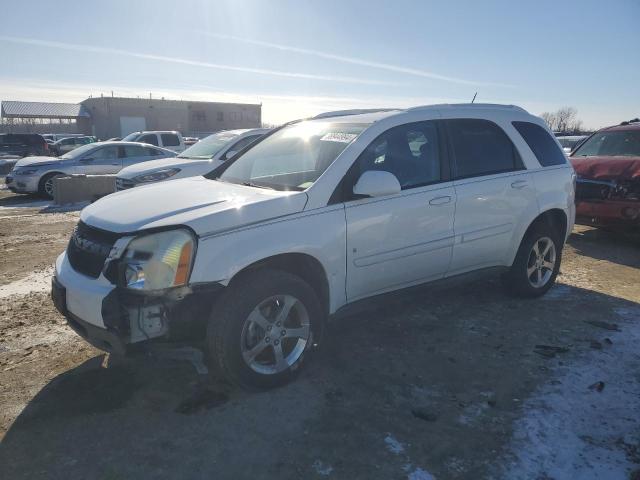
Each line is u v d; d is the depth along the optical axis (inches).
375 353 158.4
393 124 162.9
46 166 550.6
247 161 181.3
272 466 107.8
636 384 139.6
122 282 120.3
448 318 186.2
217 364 128.3
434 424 122.0
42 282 234.7
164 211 130.1
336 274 144.6
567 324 181.0
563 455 110.7
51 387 139.2
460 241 172.4
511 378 143.1
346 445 114.5
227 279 124.4
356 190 142.7
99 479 104.1
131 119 2288.4
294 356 138.9
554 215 207.8
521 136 196.7
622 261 268.5
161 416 125.6
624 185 282.0
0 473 105.7
